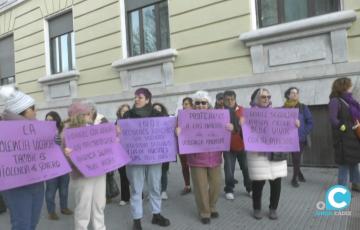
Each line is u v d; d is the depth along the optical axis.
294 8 8.07
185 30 9.41
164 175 6.43
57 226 5.52
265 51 8.19
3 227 5.63
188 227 4.99
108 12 11.28
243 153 6.31
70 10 12.61
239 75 8.55
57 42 13.45
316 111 7.84
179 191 7.04
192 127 5.04
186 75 9.45
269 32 7.93
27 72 14.35
